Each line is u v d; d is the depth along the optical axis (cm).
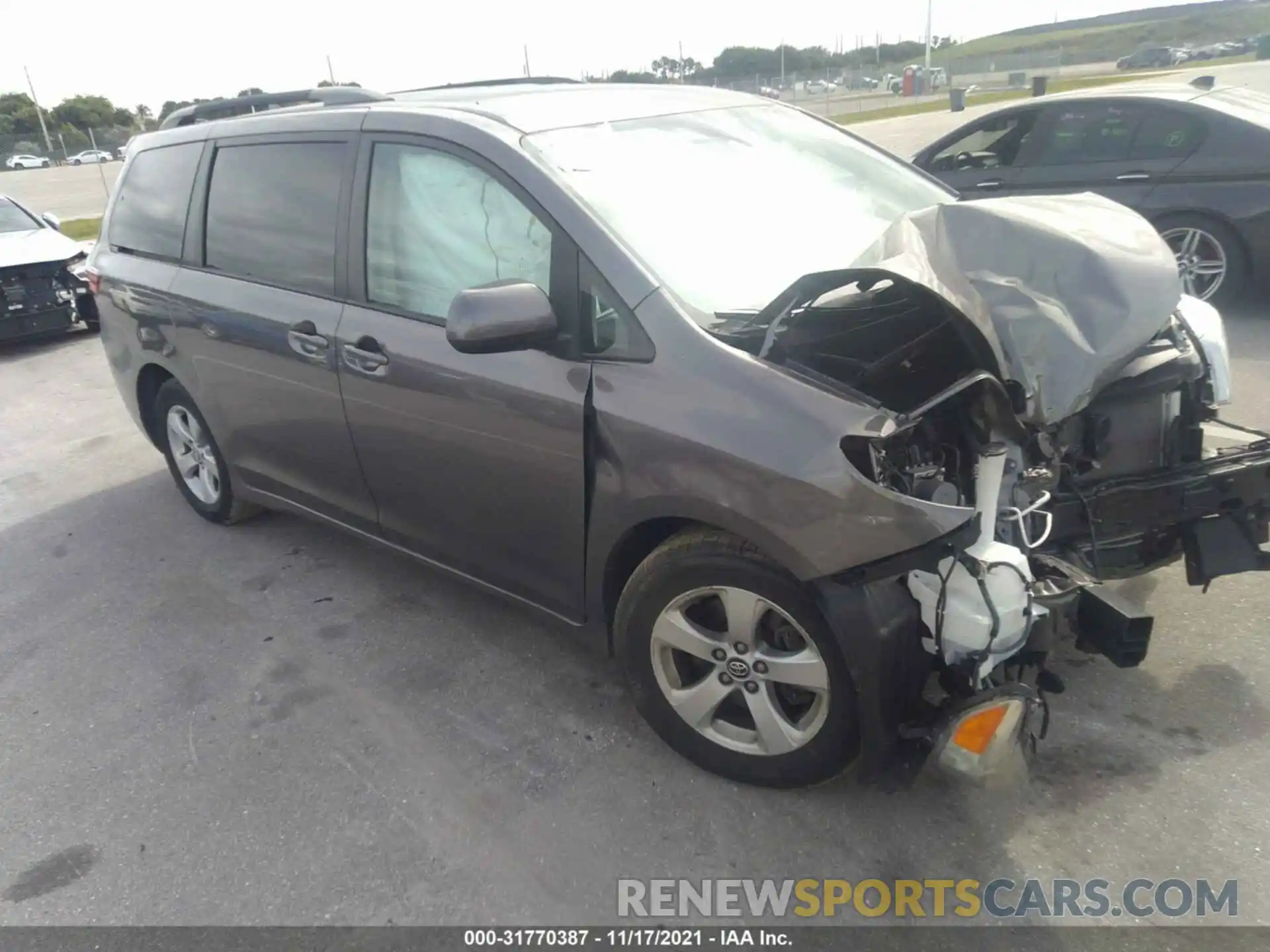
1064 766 265
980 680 229
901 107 3681
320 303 341
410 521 339
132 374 464
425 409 305
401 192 315
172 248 421
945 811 255
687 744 275
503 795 273
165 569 432
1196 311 302
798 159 341
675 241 274
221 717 320
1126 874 232
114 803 283
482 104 322
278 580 412
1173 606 332
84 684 347
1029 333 234
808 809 260
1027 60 5419
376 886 246
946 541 212
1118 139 691
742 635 251
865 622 227
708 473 237
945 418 251
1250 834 240
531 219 277
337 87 378
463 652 346
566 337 267
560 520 281
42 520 504
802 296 240
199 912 242
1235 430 302
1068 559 259
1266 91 2053
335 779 286
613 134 308
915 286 221
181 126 443
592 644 298
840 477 219
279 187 361
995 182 745
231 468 430
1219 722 277
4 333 888
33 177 3797
